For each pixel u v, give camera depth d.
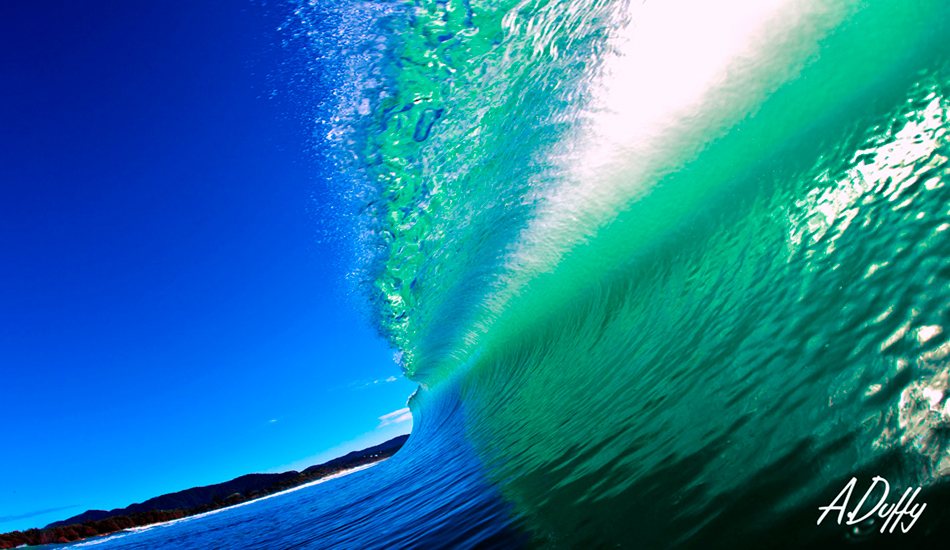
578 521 2.39
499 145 6.77
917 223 2.41
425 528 3.82
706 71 4.68
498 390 8.18
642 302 4.97
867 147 3.19
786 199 3.59
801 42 3.97
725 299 3.47
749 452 2.02
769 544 1.55
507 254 7.95
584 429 3.76
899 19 3.40
